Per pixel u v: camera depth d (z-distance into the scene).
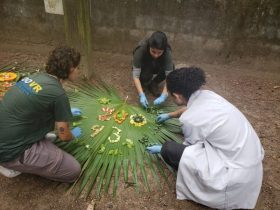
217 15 4.24
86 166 2.79
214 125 2.34
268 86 4.36
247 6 4.10
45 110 2.30
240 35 4.36
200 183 2.42
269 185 2.86
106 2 4.34
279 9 4.05
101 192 2.66
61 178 2.60
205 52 4.61
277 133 3.50
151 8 4.30
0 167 2.55
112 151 2.91
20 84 2.32
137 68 3.59
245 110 3.85
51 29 4.72
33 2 4.49
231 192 2.36
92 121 3.24
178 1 4.20
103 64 4.61
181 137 3.17
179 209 2.58
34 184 2.70
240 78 4.50
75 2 3.50
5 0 4.54
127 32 4.56
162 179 2.81
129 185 2.73
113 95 3.73
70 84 3.93
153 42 3.13
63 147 2.91
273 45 4.35
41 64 4.48
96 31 4.62
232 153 2.35
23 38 4.88
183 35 4.49
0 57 4.61
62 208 2.52
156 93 3.93
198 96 2.44
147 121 3.30
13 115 2.26
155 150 2.83
